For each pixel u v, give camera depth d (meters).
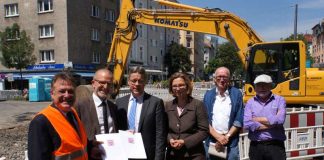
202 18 13.15
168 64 68.88
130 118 4.26
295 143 7.59
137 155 3.94
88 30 41.19
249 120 5.15
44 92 27.62
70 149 3.12
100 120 3.94
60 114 3.17
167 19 13.41
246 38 12.74
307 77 10.92
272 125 5.05
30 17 39.25
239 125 5.16
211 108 5.31
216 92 5.36
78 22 39.44
